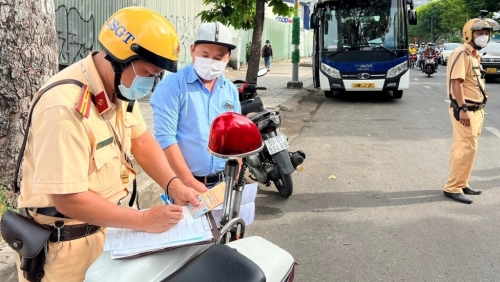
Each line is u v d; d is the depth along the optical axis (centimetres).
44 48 366
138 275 156
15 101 352
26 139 176
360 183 550
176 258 163
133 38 160
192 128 286
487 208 467
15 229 180
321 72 1219
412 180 558
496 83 1761
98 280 156
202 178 295
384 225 427
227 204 176
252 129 171
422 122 948
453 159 488
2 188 351
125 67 165
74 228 184
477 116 471
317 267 351
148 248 160
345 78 1191
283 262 171
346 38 1188
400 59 1168
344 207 474
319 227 425
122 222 165
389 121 964
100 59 174
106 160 179
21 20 348
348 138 800
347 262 358
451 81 470
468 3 3350
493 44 1883
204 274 143
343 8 1187
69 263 184
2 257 308
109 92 179
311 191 524
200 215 173
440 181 552
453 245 384
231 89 305
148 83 170
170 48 163
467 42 474
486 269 344
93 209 165
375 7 1170
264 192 523
